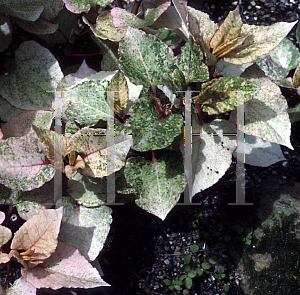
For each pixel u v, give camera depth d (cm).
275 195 91
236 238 90
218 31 79
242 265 89
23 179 78
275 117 81
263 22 97
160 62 79
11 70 87
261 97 81
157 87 80
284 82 88
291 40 96
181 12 80
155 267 89
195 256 90
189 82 79
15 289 79
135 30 78
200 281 89
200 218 91
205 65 79
